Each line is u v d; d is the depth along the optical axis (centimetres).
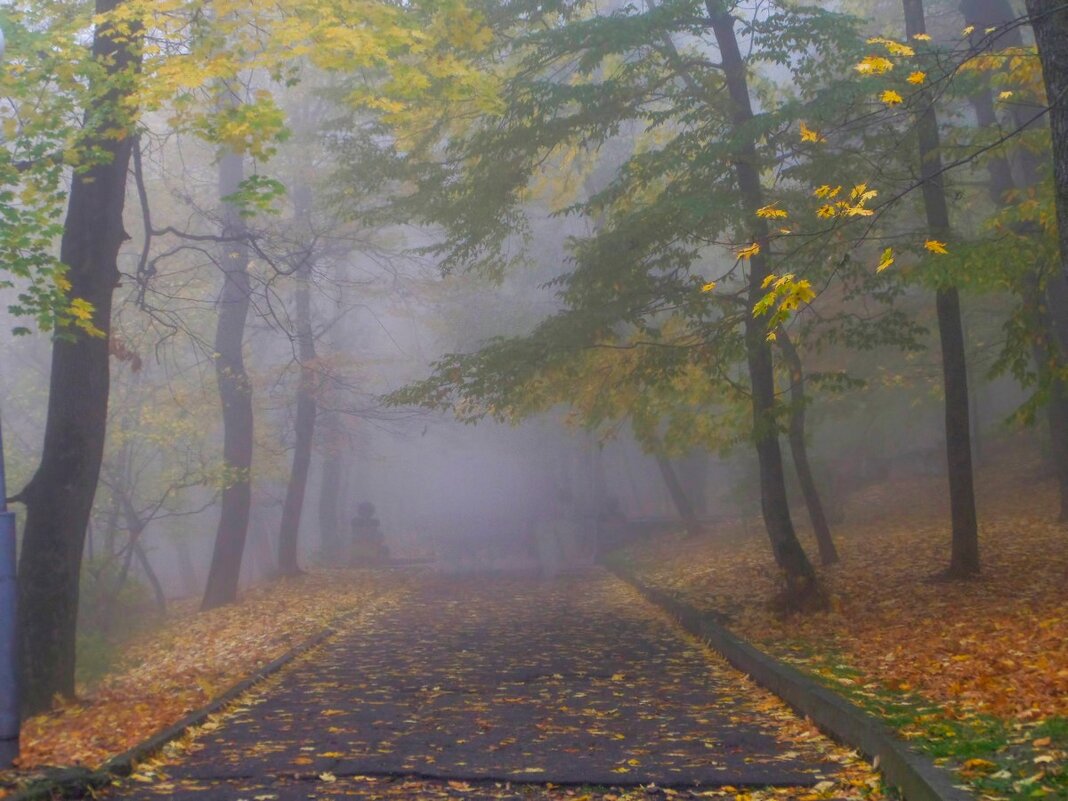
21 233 1034
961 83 1370
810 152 1434
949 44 2097
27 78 1132
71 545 1184
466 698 1049
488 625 1711
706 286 838
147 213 1339
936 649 1070
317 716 962
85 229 1209
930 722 738
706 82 1556
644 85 1620
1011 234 1227
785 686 966
